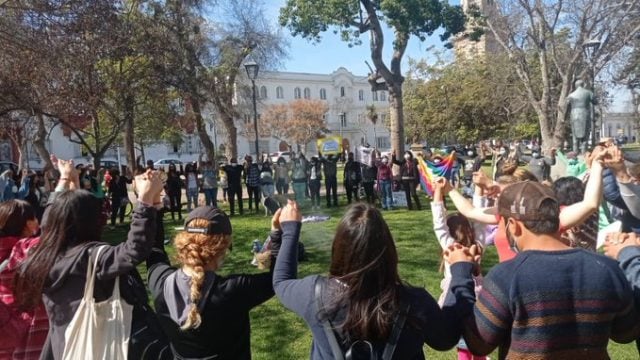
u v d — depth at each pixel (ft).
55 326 8.84
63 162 12.46
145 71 58.75
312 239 32.73
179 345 8.09
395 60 72.13
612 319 6.48
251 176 53.98
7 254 10.66
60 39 41.52
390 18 67.00
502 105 126.82
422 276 24.81
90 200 9.16
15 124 60.49
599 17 76.02
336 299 6.56
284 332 18.58
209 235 8.18
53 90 44.96
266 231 40.24
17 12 39.27
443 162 48.60
